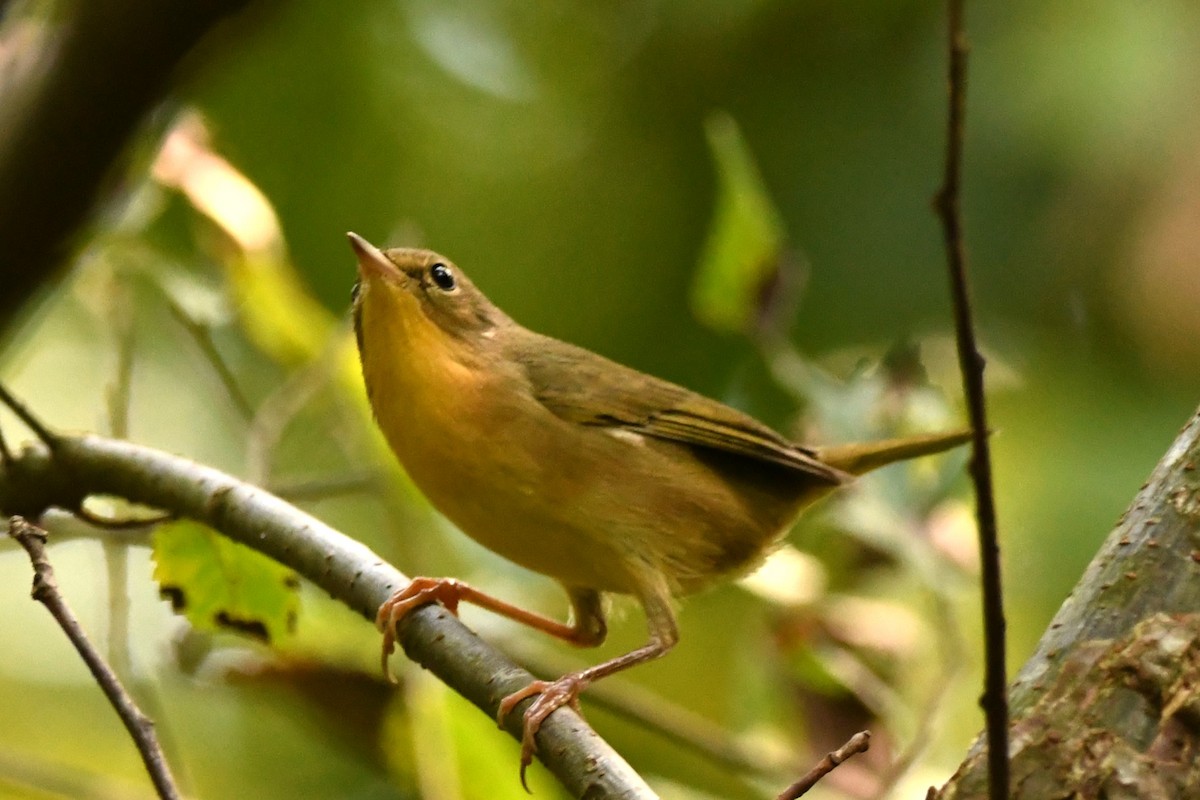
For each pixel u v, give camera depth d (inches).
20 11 293.7
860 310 505.4
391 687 368.2
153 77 273.4
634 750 443.2
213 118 506.6
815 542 409.4
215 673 368.8
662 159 553.3
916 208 504.1
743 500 343.3
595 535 319.3
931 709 351.3
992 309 500.4
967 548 372.2
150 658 427.5
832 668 378.6
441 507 326.3
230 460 520.7
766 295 381.4
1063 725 196.2
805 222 512.1
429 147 538.9
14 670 525.3
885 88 514.9
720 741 370.3
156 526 291.1
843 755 202.5
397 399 320.5
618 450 324.8
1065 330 498.6
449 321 324.5
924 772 380.5
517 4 546.3
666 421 332.8
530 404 319.9
